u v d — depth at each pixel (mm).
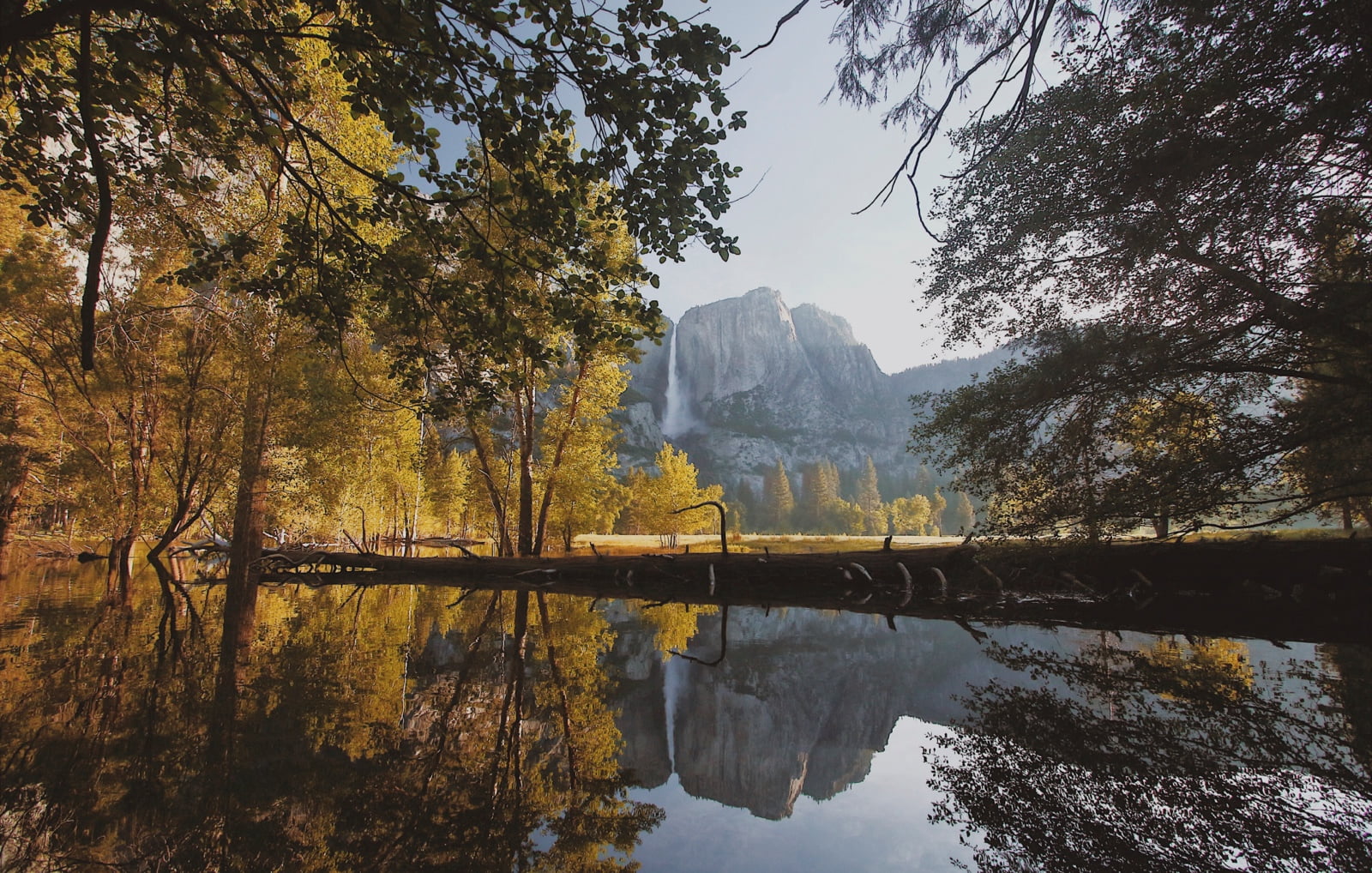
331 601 10117
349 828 2363
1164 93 5953
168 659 5234
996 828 2537
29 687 4227
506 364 5215
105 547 25172
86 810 2422
